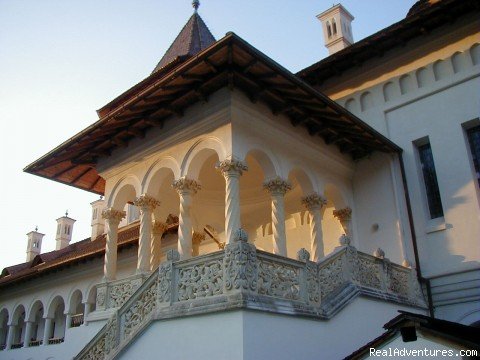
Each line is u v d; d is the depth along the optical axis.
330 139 13.85
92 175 16.36
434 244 12.98
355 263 10.41
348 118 12.35
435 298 12.59
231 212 10.24
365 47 14.95
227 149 10.77
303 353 8.12
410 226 13.48
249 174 15.73
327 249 15.26
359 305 9.83
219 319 7.66
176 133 12.15
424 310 12.26
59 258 27.36
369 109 15.30
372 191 14.58
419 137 14.10
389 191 14.19
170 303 8.63
